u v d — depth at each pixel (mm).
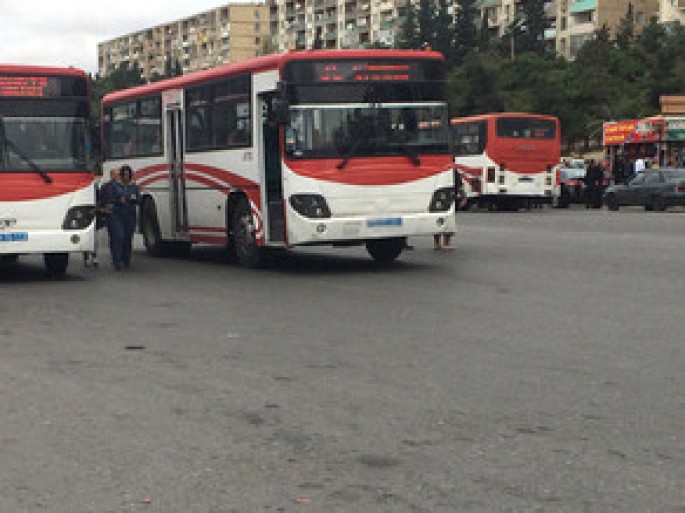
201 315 10781
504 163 37000
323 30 157250
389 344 8664
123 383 7219
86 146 14461
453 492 4602
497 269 15211
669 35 106938
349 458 5195
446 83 15047
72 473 5020
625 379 7008
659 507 4348
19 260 19266
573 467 4953
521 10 125500
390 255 16875
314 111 14250
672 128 41281
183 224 17891
